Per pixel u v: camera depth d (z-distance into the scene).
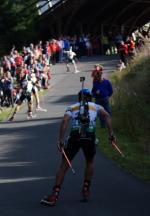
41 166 21.98
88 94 16.28
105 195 17.02
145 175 19.69
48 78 50.50
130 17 92.88
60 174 15.98
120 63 54.31
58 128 31.72
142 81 34.97
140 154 24.44
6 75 45.59
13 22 71.94
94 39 77.12
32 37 73.69
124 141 27.84
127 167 21.16
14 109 40.16
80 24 80.44
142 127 29.67
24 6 73.69
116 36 76.62
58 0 81.81
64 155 15.92
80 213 15.06
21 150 25.69
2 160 23.50
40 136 29.41
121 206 15.71
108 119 16.30
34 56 53.94
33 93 38.59
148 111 30.44
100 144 26.12
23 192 17.73
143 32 74.06
